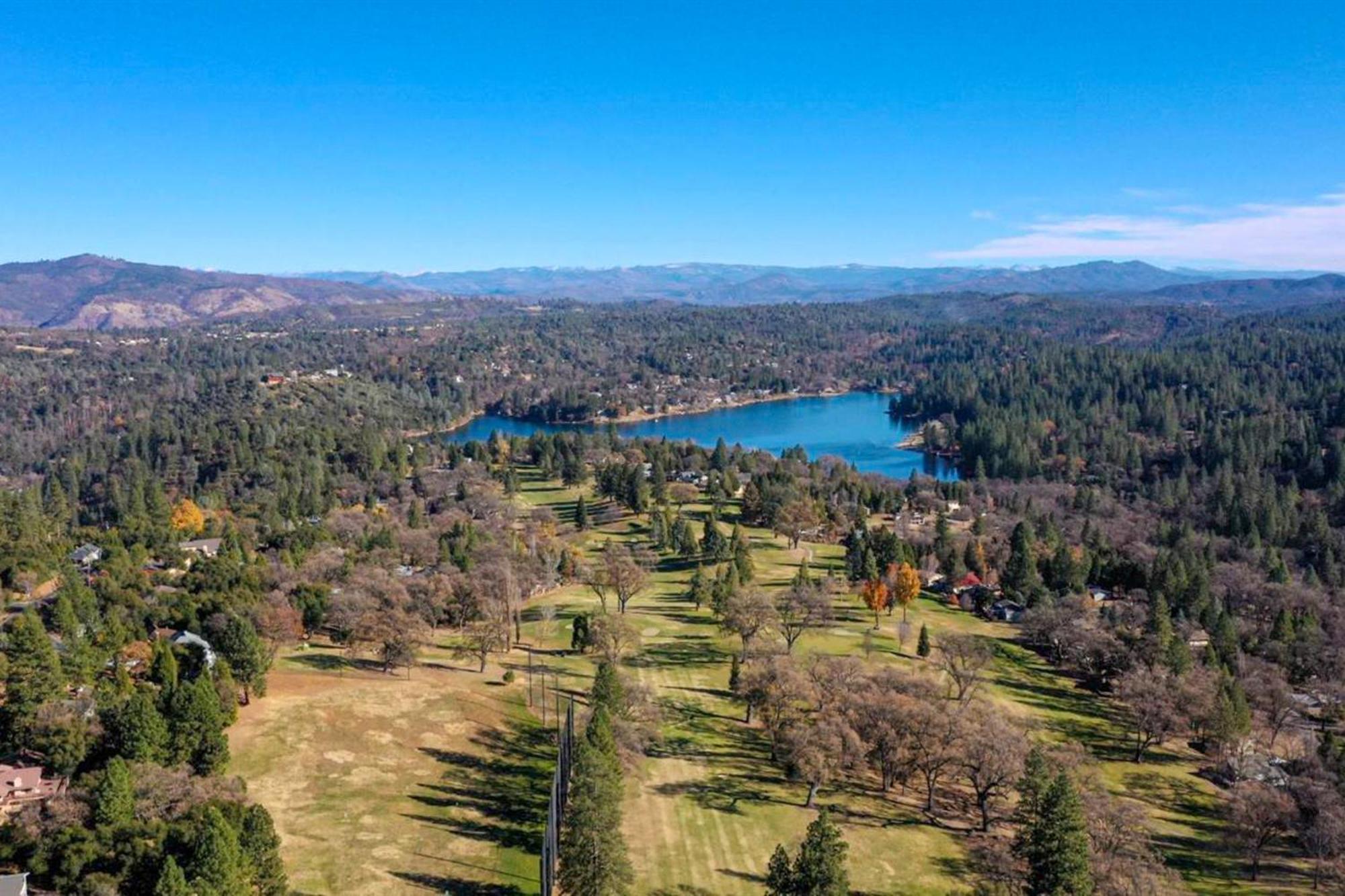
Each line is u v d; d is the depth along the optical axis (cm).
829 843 6388
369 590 13775
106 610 12594
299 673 11425
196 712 8038
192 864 5897
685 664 12975
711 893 7431
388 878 7194
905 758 8906
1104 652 13175
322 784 8588
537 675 12200
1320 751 10338
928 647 13562
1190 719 10756
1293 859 8600
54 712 8044
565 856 7150
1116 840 7350
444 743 9788
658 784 9281
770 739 10569
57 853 6162
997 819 9000
